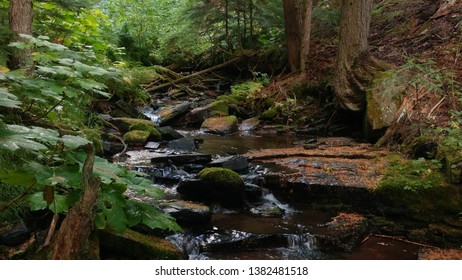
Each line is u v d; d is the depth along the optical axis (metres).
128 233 3.34
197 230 3.97
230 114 9.86
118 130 7.64
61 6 6.73
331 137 7.91
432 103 6.43
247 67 13.02
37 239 3.03
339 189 4.68
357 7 7.79
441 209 4.29
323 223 4.30
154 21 16.53
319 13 11.36
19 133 1.77
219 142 7.58
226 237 3.81
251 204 4.74
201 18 13.20
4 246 2.92
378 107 6.90
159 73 13.00
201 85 12.88
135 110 8.80
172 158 5.75
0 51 4.41
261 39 13.83
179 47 15.09
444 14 8.85
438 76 6.31
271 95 10.17
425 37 8.58
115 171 2.11
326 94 9.01
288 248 3.79
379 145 6.46
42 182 1.82
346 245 3.83
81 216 2.00
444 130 5.55
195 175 4.99
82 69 2.43
